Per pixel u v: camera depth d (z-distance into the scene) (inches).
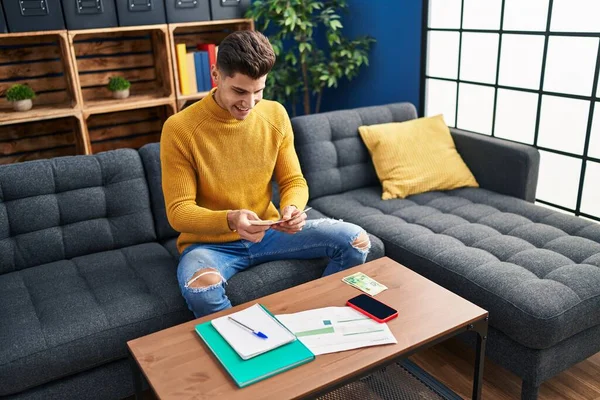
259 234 67.9
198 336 58.4
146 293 74.4
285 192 81.0
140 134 151.5
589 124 104.7
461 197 104.8
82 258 85.3
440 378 79.6
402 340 56.0
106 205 87.9
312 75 157.2
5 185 81.0
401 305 62.2
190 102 153.3
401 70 144.3
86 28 123.0
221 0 137.0
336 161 108.4
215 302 68.6
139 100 135.6
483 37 122.0
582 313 68.7
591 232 85.7
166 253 86.7
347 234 77.8
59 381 67.4
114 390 71.1
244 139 76.4
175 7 131.7
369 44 151.9
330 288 66.6
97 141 145.9
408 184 105.5
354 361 53.1
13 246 81.6
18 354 63.1
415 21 136.3
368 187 112.7
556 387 77.2
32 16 116.4
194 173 75.2
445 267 79.6
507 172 102.9
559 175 113.4
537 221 92.6
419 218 95.1
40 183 83.2
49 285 76.6
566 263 76.3
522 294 69.5
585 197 109.0
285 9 135.9
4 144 134.3
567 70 106.6
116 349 68.5
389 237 89.4
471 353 85.4
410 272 70.1
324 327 58.2
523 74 115.4
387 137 108.8
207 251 75.0
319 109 174.9
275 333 56.5
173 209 72.3
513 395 75.8
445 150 109.4
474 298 75.0
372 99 157.3
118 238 88.5
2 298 73.3
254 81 65.9
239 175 76.8
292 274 78.2
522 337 68.6
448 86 134.0
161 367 53.4
